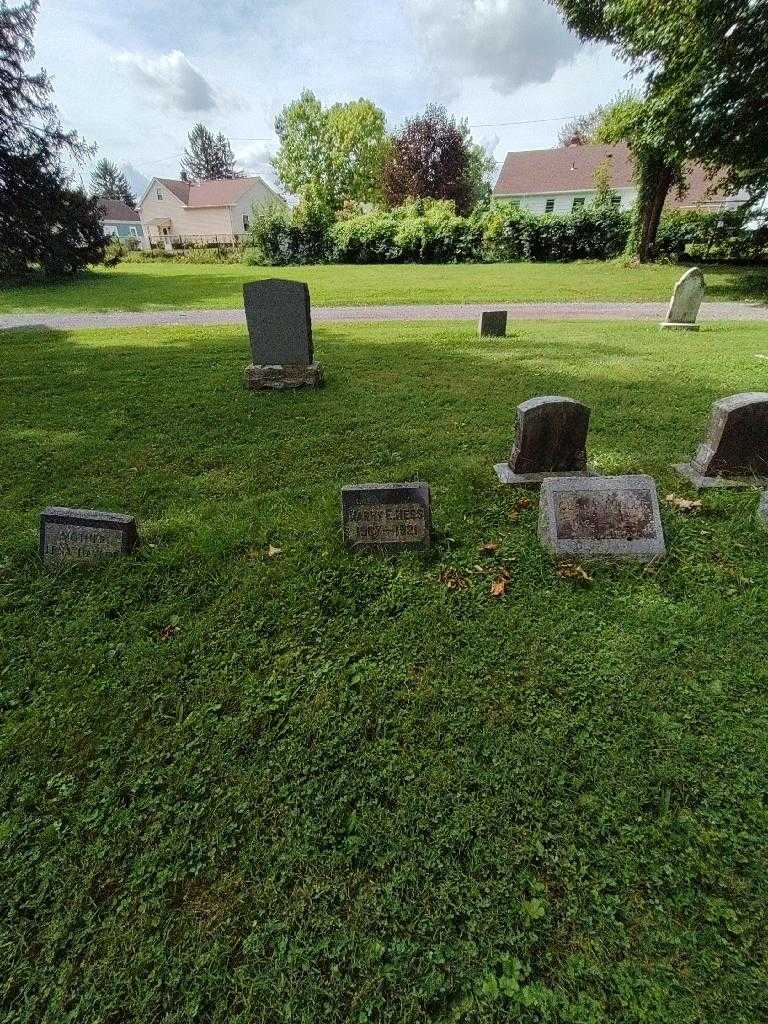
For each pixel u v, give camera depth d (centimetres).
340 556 331
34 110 2589
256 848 181
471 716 226
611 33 1867
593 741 212
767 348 885
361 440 526
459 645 263
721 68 1295
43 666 259
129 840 185
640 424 545
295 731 223
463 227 2981
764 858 172
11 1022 143
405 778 202
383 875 172
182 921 162
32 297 1969
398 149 4641
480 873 171
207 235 5716
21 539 359
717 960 149
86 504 415
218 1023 141
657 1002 141
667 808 187
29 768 211
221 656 262
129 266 3550
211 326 1262
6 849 184
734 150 1447
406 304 1600
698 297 1058
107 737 223
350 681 246
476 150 5350
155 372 812
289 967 151
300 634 274
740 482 399
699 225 2486
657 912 160
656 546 320
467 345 958
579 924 158
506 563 324
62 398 688
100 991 148
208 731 224
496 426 550
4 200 2516
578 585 304
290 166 5053
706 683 238
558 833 181
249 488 436
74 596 305
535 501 392
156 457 501
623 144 4131
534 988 144
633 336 1020
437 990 145
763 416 386
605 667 247
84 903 168
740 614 276
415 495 326
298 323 674
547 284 1944
